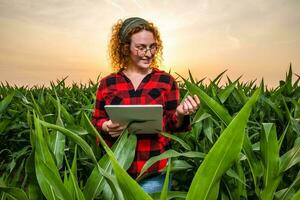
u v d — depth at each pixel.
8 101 2.96
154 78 1.89
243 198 1.52
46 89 5.89
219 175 1.00
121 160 1.50
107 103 1.92
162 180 1.86
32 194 1.27
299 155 1.34
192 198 1.01
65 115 2.47
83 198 1.17
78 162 2.41
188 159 2.34
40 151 1.25
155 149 1.86
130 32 1.80
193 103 1.69
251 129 2.72
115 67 1.99
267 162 1.34
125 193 0.98
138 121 1.64
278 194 1.35
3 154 3.36
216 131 2.58
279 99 2.96
